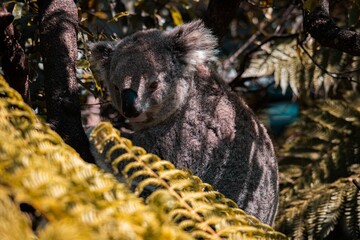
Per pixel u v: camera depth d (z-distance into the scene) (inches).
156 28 267.0
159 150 234.5
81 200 88.1
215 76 242.7
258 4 293.7
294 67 322.0
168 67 233.1
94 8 278.2
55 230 77.9
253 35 347.9
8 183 86.7
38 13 200.7
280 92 384.2
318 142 316.2
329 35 191.0
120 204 91.6
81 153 187.8
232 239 102.7
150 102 227.5
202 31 241.0
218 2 251.6
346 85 346.0
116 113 278.7
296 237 261.7
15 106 131.8
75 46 190.7
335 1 271.1
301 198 280.1
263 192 223.9
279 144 341.4
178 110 235.8
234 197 221.9
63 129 184.1
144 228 87.7
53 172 91.1
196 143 231.0
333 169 301.4
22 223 83.4
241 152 226.1
